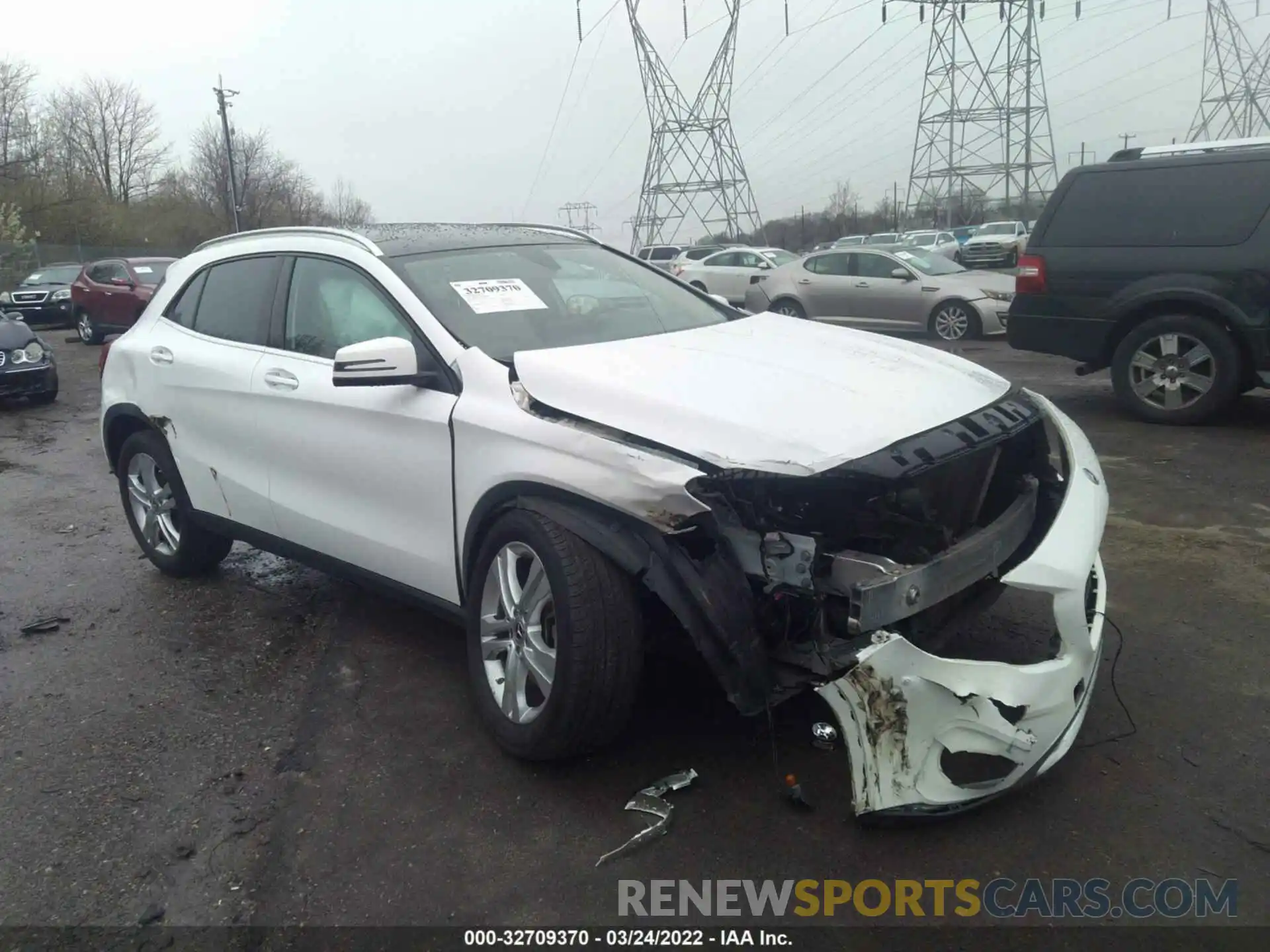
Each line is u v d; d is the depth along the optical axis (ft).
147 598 15.85
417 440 11.18
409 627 14.17
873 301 46.85
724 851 8.79
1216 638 12.33
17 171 155.74
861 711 8.20
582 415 9.51
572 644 9.20
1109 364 25.59
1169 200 23.75
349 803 9.80
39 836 9.52
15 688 12.76
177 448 15.29
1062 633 9.09
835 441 8.64
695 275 67.92
